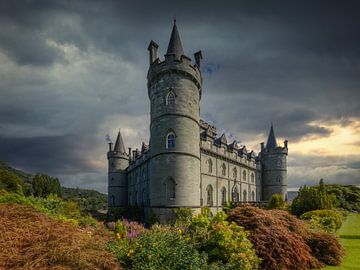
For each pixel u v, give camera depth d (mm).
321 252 12344
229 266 8555
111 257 7086
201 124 41000
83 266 6023
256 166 54594
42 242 6582
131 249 8570
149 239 9133
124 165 58469
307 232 13547
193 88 29344
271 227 11414
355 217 36375
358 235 18547
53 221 9141
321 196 25109
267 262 10039
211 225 11148
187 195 26656
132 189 52375
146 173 41000
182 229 12062
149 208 28344
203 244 10328
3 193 16203
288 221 13625
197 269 8023
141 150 49750
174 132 27406
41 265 5617
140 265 7703
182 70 28094
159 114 28250
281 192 55500
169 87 28156
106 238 9930
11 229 7488
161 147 27469
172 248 8664
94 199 94375
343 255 12883
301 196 26469
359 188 62688
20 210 9758
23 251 6195
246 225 11578
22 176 99000
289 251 10609
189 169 27359
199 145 30766
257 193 54000
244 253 9195
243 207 13125
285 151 57219
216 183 37750
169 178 26703
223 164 40625
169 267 7801
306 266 11023
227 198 40781
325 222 18641
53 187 54000
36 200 17547
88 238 7645
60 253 6004
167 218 25797
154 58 31156
